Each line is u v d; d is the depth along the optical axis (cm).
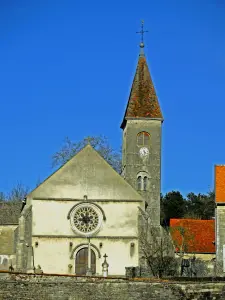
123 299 5325
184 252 8300
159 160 8631
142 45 9169
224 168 8019
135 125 8688
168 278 6047
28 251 7575
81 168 7925
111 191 7875
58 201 7788
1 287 4912
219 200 7581
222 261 7469
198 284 5584
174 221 9044
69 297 5162
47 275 5184
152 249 7544
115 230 7762
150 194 8538
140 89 8875
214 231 8844
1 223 8925
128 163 8612
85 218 7775
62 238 7700
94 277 5331
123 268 7656
